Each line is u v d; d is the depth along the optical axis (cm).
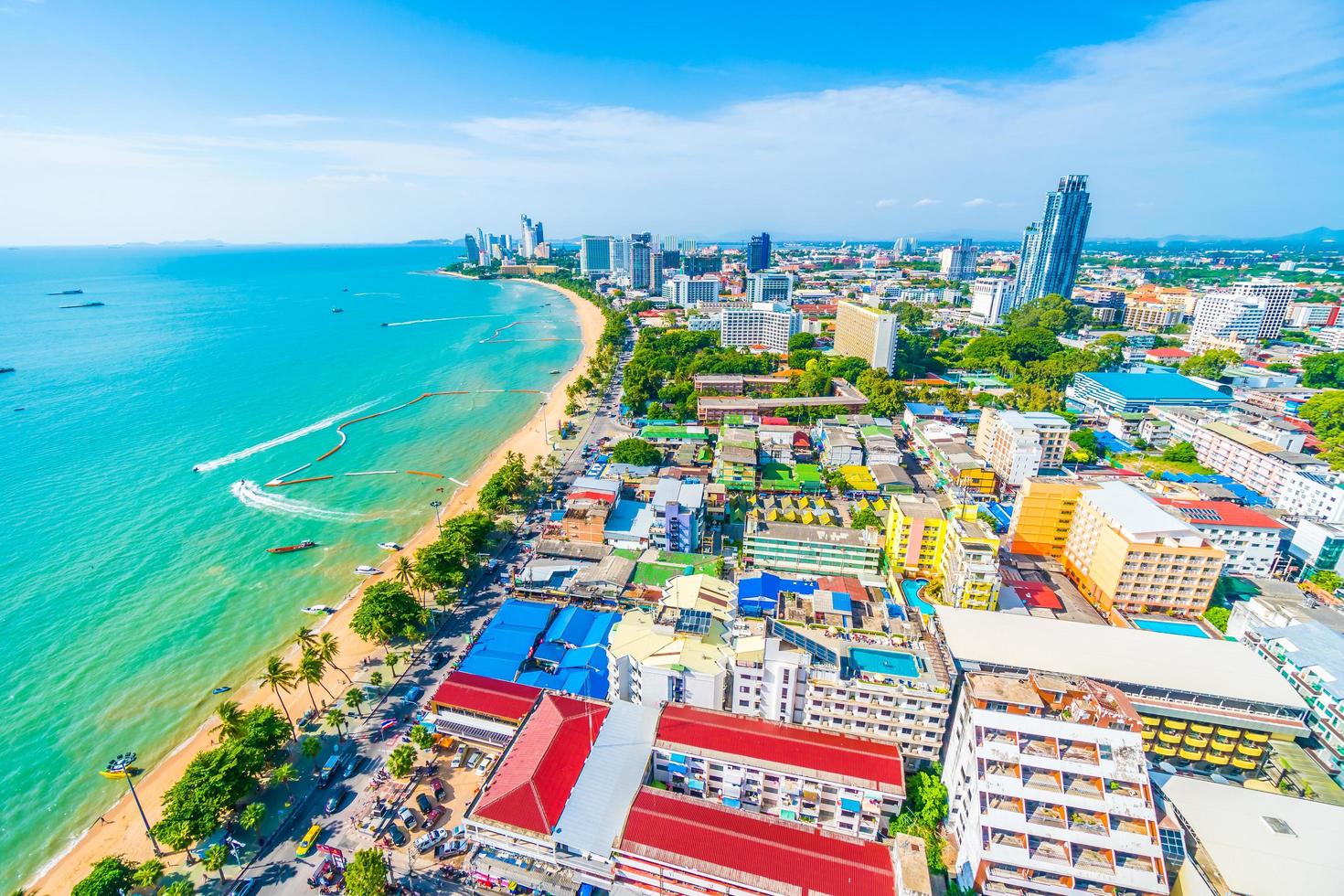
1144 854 7725
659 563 16338
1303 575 16075
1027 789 8212
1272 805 8850
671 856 8306
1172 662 11325
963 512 15650
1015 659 11269
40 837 10219
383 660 13912
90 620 15175
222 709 11044
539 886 8819
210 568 17425
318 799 10588
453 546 16238
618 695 11825
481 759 11388
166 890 8638
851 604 12850
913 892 7562
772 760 9694
